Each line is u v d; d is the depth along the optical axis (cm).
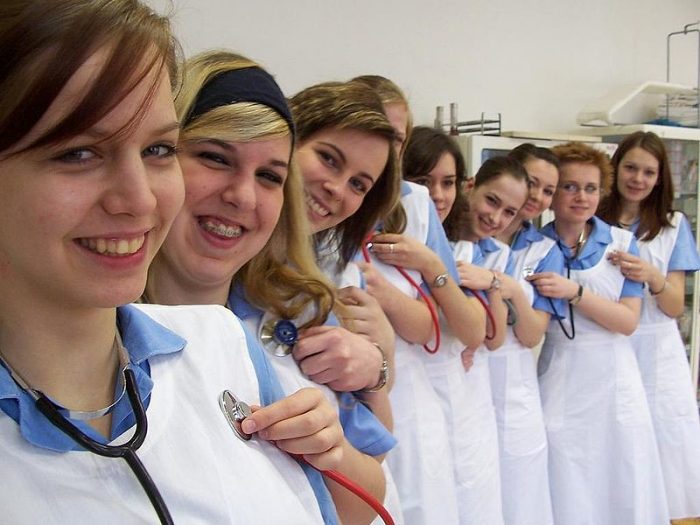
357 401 98
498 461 191
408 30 279
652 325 254
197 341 66
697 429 260
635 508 224
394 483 136
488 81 306
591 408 225
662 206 258
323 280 100
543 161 220
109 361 55
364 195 124
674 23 380
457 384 173
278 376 87
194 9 223
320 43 256
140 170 47
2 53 42
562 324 225
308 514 63
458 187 206
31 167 44
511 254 219
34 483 46
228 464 57
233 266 91
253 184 88
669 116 353
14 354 49
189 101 84
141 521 49
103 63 43
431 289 156
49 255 45
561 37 331
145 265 50
